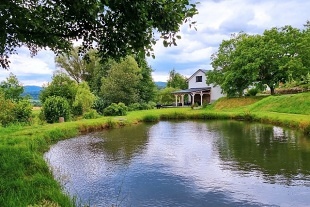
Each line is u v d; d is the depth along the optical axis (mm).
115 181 8680
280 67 35844
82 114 28078
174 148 13891
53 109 23016
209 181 8625
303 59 36844
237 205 6824
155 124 25859
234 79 39906
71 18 5523
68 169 9969
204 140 16250
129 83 40469
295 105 26703
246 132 19203
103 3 4770
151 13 4762
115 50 5621
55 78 30891
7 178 6629
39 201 5363
